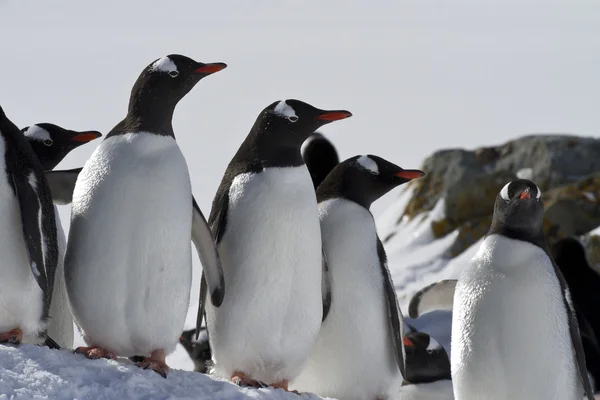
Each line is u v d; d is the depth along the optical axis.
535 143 26.14
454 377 10.36
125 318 9.33
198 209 9.71
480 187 24.23
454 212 24.19
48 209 9.27
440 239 23.83
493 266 10.14
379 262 11.00
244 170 10.20
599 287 16.81
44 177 9.32
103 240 9.24
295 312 9.98
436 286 11.62
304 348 10.12
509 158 26.31
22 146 9.15
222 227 10.11
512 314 9.95
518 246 10.19
